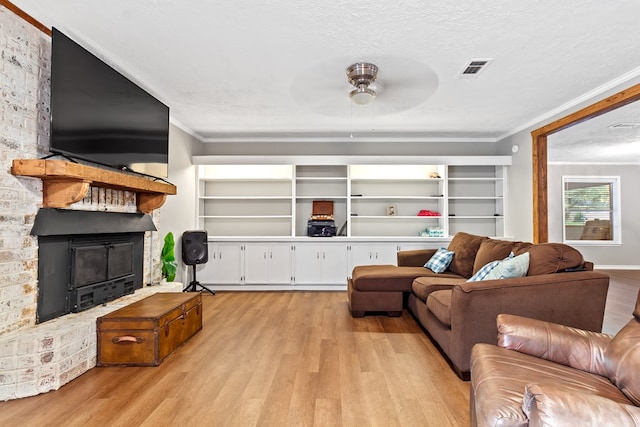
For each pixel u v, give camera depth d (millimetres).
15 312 2307
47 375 2234
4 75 2225
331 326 3662
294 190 5789
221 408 2057
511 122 5035
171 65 3180
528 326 1749
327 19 2436
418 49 2859
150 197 3670
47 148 2592
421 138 5973
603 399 1055
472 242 4031
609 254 8242
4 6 2215
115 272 3279
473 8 2305
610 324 3727
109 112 2908
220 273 5527
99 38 2711
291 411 2027
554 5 2275
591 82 3562
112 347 2652
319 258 5559
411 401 2145
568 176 8320
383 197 5832
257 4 2264
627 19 2436
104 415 1977
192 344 3113
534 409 1057
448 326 2729
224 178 5938
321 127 5293
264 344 3119
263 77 3441
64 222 2625
